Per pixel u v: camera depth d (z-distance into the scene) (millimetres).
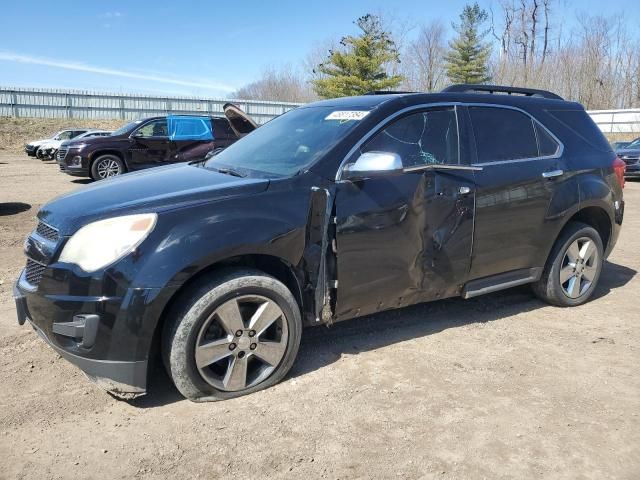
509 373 3648
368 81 40531
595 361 3855
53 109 36219
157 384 3441
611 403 3289
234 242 3074
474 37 50906
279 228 3221
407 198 3697
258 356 3293
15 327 4301
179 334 3016
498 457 2762
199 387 3125
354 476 2609
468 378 3570
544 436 2943
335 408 3184
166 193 3213
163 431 2943
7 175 17672
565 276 4852
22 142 32031
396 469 2662
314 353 3908
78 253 2945
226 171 3779
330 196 3432
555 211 4523
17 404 3189
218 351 3145
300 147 3768
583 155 4797
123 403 3211
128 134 13938
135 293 2871
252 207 3199
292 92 61719
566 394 3387
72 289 2906
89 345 2912
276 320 3330
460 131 4086
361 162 3375
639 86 48531
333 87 40469
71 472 2615
